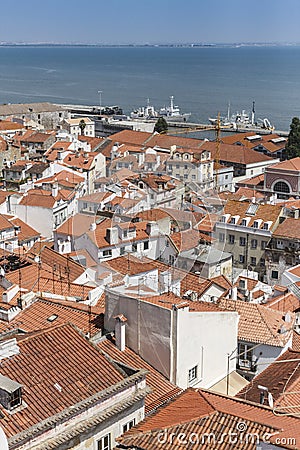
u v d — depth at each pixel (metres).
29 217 125.56
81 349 37.38
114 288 44.06
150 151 164.50
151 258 48.28
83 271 57.31
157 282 45.72
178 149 182.75
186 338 41.41
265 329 50.69
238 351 50.12
